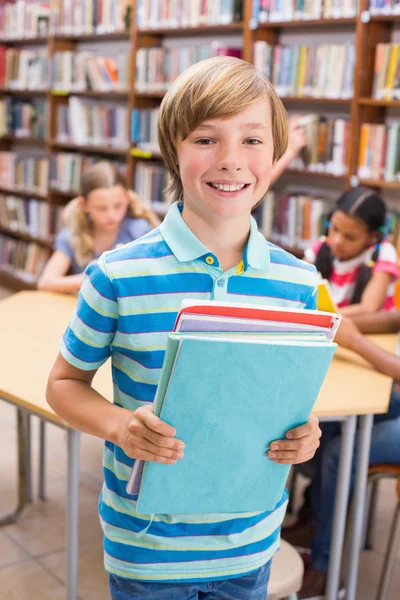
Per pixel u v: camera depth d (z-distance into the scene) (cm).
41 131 570
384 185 352
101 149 512
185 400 93
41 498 273
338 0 362
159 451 95
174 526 109
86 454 312
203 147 100
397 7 338
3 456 310
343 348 228
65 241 291
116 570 112
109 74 500
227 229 106
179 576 110
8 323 242
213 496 104
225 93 97
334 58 367
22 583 223
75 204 282
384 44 348
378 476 204
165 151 108
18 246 604
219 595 115
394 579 230
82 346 108
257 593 117
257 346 92
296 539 234
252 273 109
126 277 105
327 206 384
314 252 272
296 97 387
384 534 258
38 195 583
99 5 501
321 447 219
